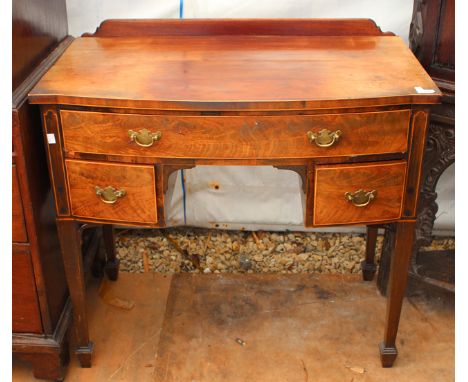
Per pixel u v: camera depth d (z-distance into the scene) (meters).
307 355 2.04
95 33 2.04
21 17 1.67
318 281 2.39
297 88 1.62
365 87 1.62
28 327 1.87
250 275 2.43
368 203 1.71
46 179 1.81
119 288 2.36
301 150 1.63
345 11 2.23
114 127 1.61
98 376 1.97
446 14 1.83
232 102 1.54
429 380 1.95
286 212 2.47
